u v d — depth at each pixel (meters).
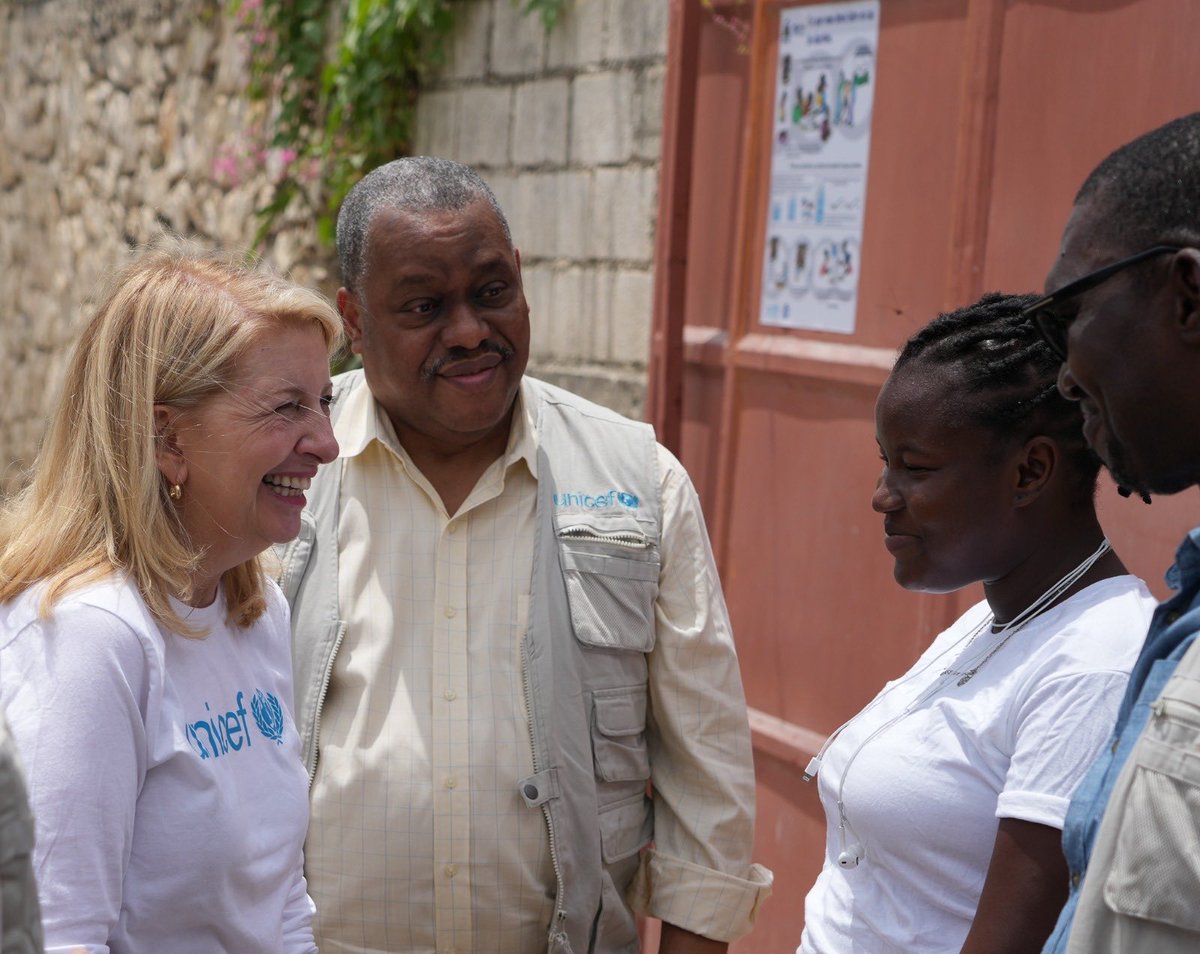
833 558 3.19
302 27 5.08
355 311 2.27
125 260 1.87
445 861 2.14
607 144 3.82
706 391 3.56
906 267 3.00
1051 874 1.53
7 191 7.68
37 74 7.29
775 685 3.37
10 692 1.62
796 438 3.28
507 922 2.16
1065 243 1.40
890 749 1.73
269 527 1.83
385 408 2.27
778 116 3.30
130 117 6.36
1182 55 2.45
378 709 2.18
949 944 1.66
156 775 1.68
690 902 2.23
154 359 1.72
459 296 2.12
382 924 2.17
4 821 0.99
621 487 2.27
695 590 2.27
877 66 3.06
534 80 4.09
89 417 1.74
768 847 3.39
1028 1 2.72
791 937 3.32
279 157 5.22
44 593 1.65
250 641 1.92
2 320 7.74
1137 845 1.26
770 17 3.31
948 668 1.79
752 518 3.42
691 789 2.28
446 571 2.22
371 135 4.66
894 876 1.72
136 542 1.70
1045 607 1.70
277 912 1.83
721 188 3.49
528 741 2.16
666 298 3.53
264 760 1.85
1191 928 1.23
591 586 2.21
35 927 1.02
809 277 3.24
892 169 3.03
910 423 1.73
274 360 1.78
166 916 1.68
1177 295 1.29
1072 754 1.53
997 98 2.79
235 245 5.52
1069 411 1.67
